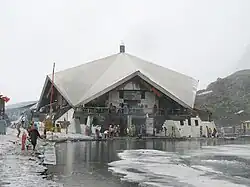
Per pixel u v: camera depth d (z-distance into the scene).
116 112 51.44
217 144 36.66
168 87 59.81
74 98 55.31
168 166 18.09
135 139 45.41
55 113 58.94
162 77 62.94
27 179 13.32
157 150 27.95
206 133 53.25
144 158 21.73
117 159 21.02
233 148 30.59
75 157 21.80
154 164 18.86
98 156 22.53
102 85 56.44
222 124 68.88
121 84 55.66
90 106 54.56
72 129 48.97
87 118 49.50
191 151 27.09
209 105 73.75
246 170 16.97
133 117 51.66
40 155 21.17
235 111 71.75
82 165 18.09
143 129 51.47
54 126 47.12
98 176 14.80
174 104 56.69
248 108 73.00
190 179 14.36
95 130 46.69
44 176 14.34
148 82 55.72
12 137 33.12
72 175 14.93
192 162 20.06
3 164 16.95
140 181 13.82
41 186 12.11
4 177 13.63
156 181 13.86
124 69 61.88
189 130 52.19
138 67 63.56
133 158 21.66
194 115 54.81
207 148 30.50
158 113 54.34
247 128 64.06
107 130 47.44
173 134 51.09
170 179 14.32
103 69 63.94
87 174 15.25
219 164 19.23
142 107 56.09
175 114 54.22
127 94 56.19
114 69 62.59
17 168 15.82
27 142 27.89
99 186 12.73
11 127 53.16
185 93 60.41
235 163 19.77
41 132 43.16
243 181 13.95
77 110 51.59
